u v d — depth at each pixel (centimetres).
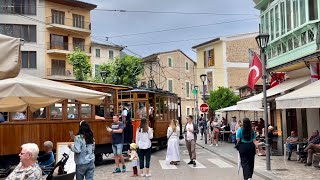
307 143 1834
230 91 4425
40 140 1603
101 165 1917
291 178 1387
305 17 1997
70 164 1102
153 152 2614
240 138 1297
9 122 1486
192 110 6588
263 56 1644
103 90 1983
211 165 1881
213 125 3134
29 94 951
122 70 4703
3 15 4978
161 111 2723
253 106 2220
